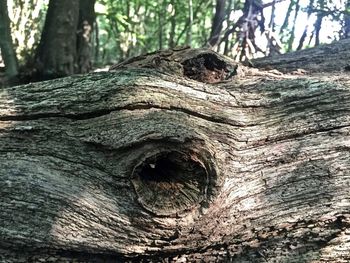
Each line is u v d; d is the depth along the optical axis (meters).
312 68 0.67
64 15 1.23
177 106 0.47
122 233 0.43
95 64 1.64
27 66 1.29
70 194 0.43
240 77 0.58
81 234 0.43
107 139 0.44
